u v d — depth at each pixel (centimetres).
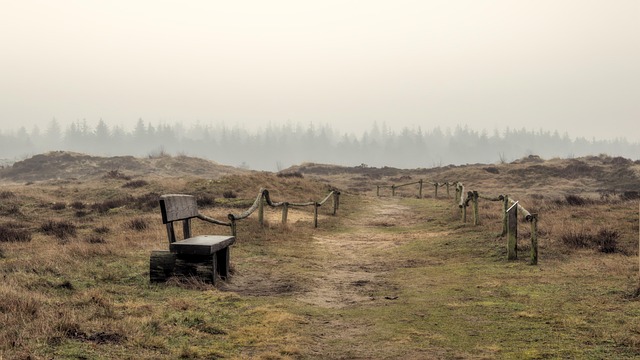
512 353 421
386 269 926
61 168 6297
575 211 1518
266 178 2748
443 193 3962
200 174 6291
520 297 634
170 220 716
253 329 502
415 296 682
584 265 833
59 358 355
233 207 1977
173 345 432
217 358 405
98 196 2616
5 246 1091
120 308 543
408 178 5694
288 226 1457
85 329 433
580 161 5019
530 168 4862
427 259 1012
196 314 537
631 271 753
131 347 408
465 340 468
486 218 1570
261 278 816
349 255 1105
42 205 2198
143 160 6775
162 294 643
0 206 2089
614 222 1263
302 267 930
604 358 395
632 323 488
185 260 715
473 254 1013
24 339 384
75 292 602
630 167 4441
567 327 491
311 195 2605
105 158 6744
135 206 2055
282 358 413
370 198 2922
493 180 4656
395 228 1691
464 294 674
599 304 573
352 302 665
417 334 494
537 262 879
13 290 521
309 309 608
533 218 877
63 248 1011
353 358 421
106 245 1047
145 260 874
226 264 780
